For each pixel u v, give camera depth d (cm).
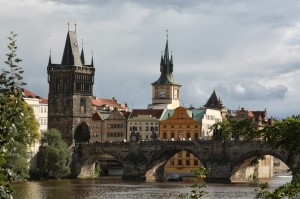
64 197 17425
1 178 3347
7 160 3409
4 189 3328
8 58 3578
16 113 3503
